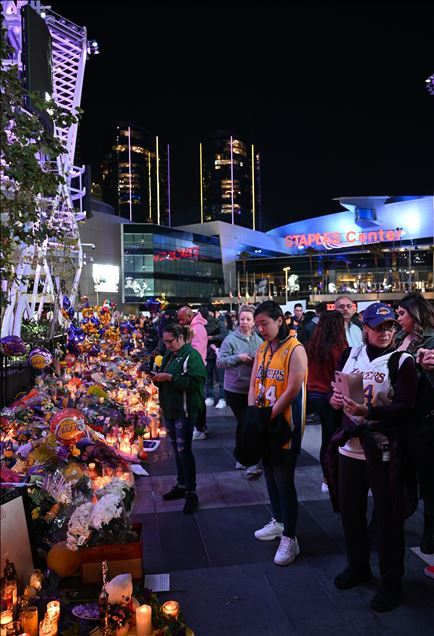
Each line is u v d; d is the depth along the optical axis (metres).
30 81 12.36
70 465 4.06
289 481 3.71
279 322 3.82
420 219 106.44
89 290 63.75
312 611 3.08
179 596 3.27
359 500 3.25
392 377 2.99
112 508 3.15
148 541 4.05
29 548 3.05
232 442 7.13
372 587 3.32
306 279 95.81
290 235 116.56
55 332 11.73
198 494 5.10
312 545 3.95
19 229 4.06
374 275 93.94
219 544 3.99
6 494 2.98
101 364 9.12
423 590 3.26
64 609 2.86
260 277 98.19
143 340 14.07
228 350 5.57
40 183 4.07
